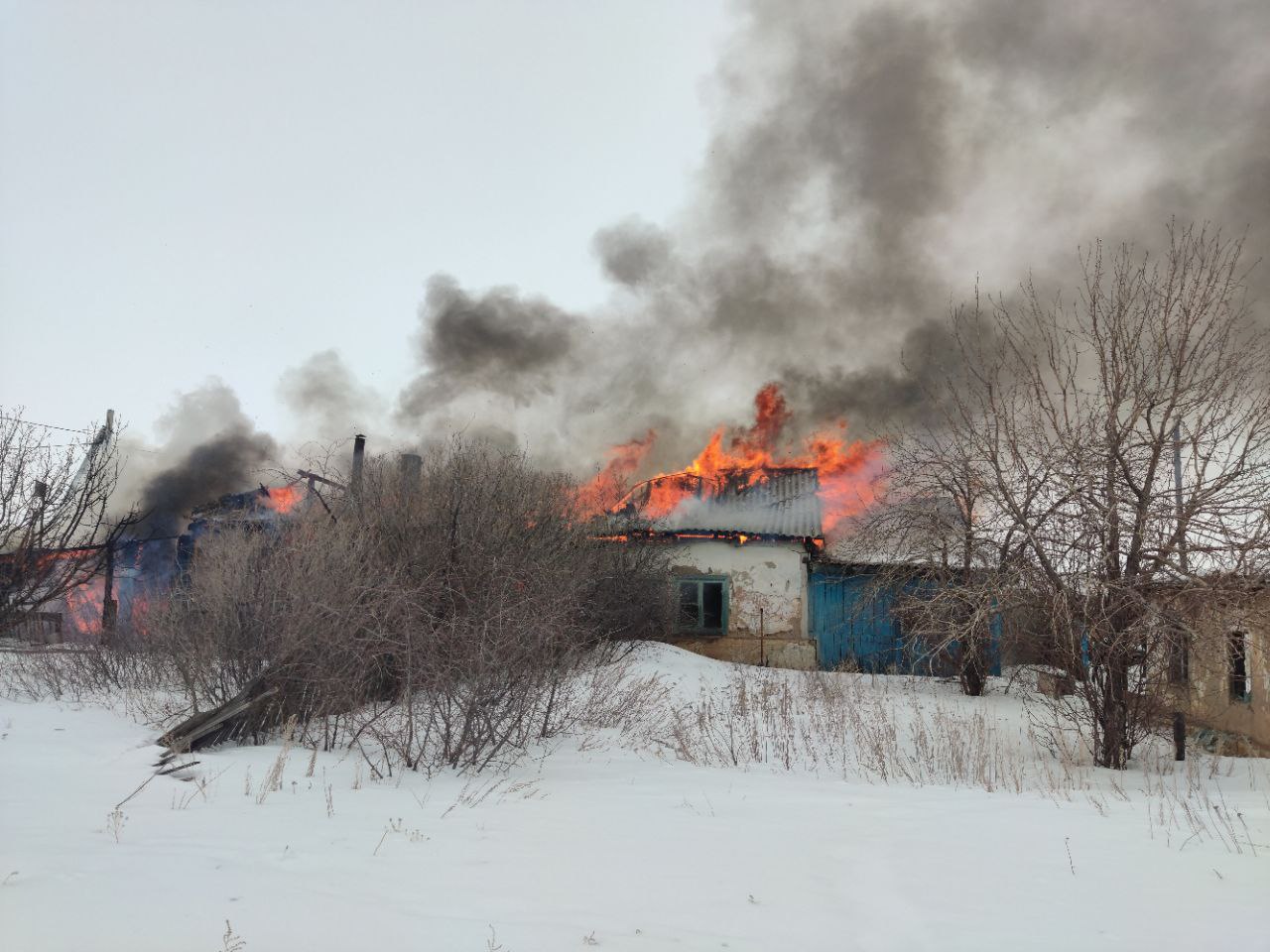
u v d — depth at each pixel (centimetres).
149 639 1288
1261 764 1078
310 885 431
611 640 1836
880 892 473
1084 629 1046
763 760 1043
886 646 2220
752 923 414
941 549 1442
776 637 2248
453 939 366
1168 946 387
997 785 885
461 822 608
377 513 1411
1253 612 1011
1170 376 1041
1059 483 1066
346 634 977
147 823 554
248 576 1094
